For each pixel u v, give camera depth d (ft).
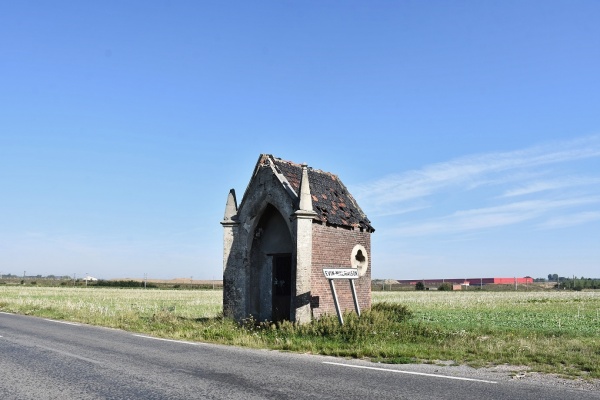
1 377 32.55
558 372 35.50
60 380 31.60
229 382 30.94
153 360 39.34
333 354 43.04
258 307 74.28
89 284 449.89
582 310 128.67
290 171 74.18
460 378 32.53
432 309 134.72
